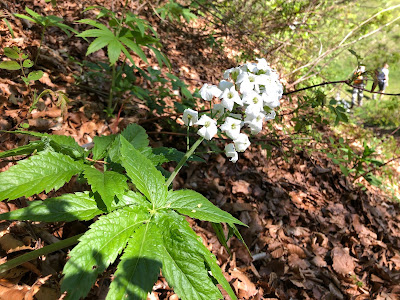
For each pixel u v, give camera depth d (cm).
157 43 51
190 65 97
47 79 55
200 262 24
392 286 57
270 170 72
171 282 23
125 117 59
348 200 78
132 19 45
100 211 26
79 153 31
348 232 67
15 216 24
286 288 48
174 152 38
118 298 21
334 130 116
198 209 28
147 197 27
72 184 42
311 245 59
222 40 114
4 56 55
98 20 83
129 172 27
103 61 70
